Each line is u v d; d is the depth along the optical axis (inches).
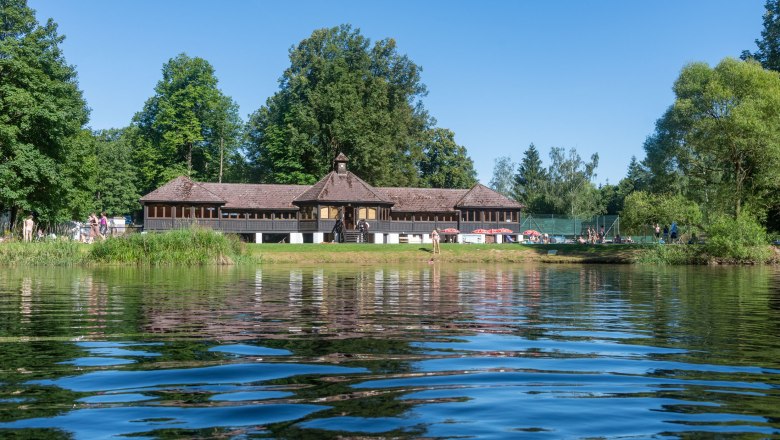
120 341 320.5
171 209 2536.9
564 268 1445.6
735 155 1951.3
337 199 2625.5
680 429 172.9
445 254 1968.5
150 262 1339.8
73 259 1327.5
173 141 3100.4
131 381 229.6
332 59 3408.0
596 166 4446.4
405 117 3688.5
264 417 182.7
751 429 173.0
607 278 997.2
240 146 3772.1
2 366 256.7
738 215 1819.6
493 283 847.1
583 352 295.3
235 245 1614.2
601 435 166.7
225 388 219.3
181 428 171.9
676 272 1245.7
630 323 407.5
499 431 169.6
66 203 2073.1
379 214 2721.5
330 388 219.0
